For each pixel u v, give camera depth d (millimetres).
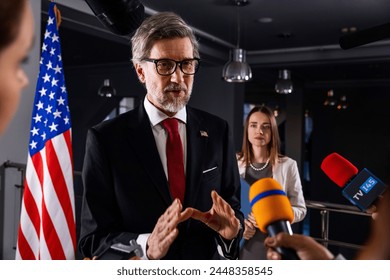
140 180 1206
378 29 1541
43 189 1861
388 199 531
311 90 12797
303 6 5125
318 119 12766
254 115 2516
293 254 673
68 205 1853
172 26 1160
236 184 1369
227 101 8250
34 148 1943
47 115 1941
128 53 8414
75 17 4766
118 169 1209
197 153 1277
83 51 8203
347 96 12406
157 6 5164
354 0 4871
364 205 1137
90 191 1209
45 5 4254
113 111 11070
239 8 5230
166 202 1195
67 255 1817
